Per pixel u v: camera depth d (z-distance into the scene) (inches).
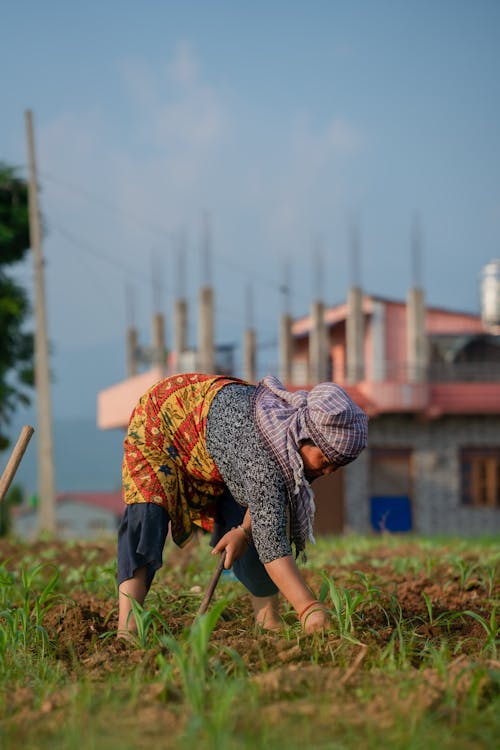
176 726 132.2
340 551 457.1
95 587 296.5
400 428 1171.9
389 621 215.5
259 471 178.4
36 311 971.9
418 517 1162.6
